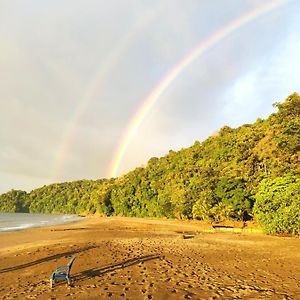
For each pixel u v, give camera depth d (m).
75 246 24.08
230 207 55.47
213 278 12.61
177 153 128.12
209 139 112.25
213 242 27.44
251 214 54.59
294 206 32.50
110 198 137.00
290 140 47.38
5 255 20.83
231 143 83.56
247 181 57.94
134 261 16.89
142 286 11.26
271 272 13.93
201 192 66.81
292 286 11.23
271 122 62.75
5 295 10.70
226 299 9.52
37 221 94.44
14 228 56.69
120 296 9.97
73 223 78.19
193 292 10.38
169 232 42.53
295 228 32.50
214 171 70.06
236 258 18.06
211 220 60.91
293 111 49.66
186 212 77.69
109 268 14.99
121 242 27.36
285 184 34.44
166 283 11.70
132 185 121.81
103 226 61.44
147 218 102.62
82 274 13.71
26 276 14.08
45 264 16.86
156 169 119.25
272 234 34.94
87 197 189.75
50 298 10.03
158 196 101.12
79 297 10.01
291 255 19.30
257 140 76.50
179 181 92.50
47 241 30.23
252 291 10.46
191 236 34.38
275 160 54.97
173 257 18.31
